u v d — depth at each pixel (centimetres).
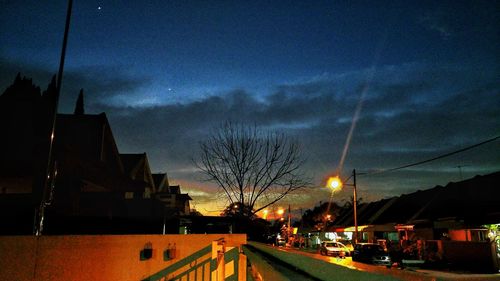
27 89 1880
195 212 4091
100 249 865
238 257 567
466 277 1942
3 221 1361
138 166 3175
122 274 971
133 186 2581
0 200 1501
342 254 3562
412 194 4053
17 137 1736
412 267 2605
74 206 1745
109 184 2167
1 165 1661
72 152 1794
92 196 2228
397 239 3997
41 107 1817
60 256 688
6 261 535
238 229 1959
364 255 2753
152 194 3456
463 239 2825
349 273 239
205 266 1241
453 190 3272
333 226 6022
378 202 5103
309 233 6994
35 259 606
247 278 549
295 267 346
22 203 1529
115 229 1919
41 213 980
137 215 2478
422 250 2855
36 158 1622
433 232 3098
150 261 1114
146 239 1109
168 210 3153
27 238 587
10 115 1792
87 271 798
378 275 220
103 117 2395
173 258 1219
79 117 2402
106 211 2219
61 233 1600
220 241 619
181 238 1289
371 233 4462
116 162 2566
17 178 1689
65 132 2291
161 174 4256
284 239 6203
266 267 326
